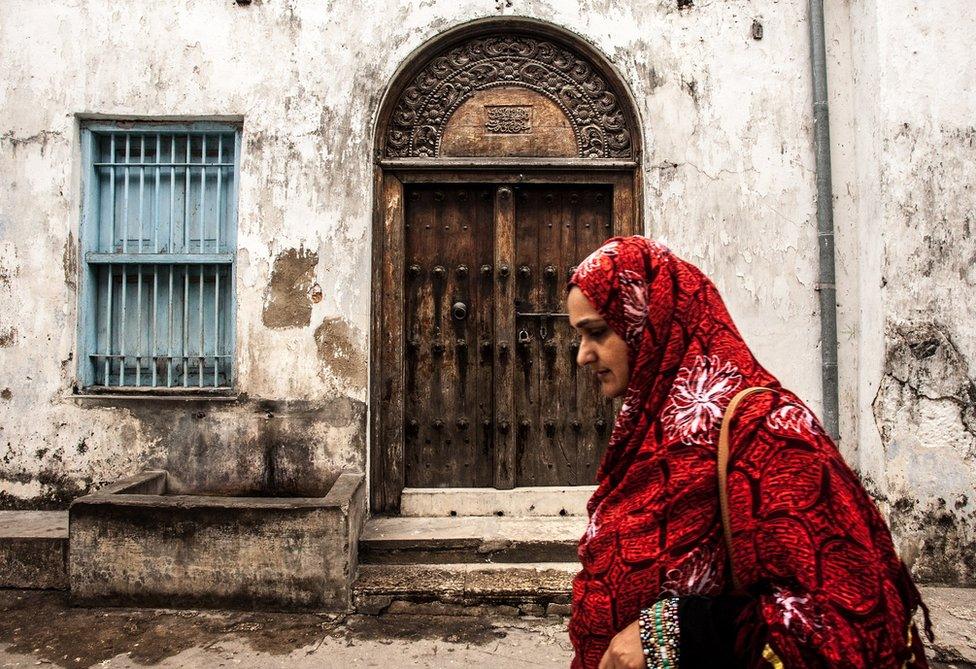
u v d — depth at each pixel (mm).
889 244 4160
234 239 4789
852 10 4609
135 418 4594
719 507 1111
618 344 1283
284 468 4574
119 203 4879
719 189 4625
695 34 4680
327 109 4668
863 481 4371
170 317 4789
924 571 4043
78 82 4688
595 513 1333
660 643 1074
